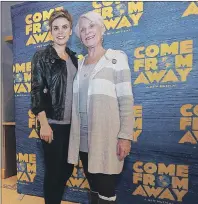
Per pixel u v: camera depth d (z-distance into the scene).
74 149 1.17
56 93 1.32
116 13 1.55
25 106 1.92
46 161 1.34
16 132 1.97
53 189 1.31
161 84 1.47
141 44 1.51
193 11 1.38
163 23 1.45
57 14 1.42
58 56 1.36
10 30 2.12
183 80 1.42
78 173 1.73
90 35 1.11
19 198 1.83
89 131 1.07
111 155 1.03
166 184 1.48
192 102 1.40
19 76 1.92
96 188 1.16
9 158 2.25
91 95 1.05
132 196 1.57
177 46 1.42
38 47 1.81
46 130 1.30
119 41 1.56
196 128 1.40
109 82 1.04
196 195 1.41
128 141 1.04
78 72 1.17
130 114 1.02
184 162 1.44
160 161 1.50
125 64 1.07
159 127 1.49
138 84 1.53
